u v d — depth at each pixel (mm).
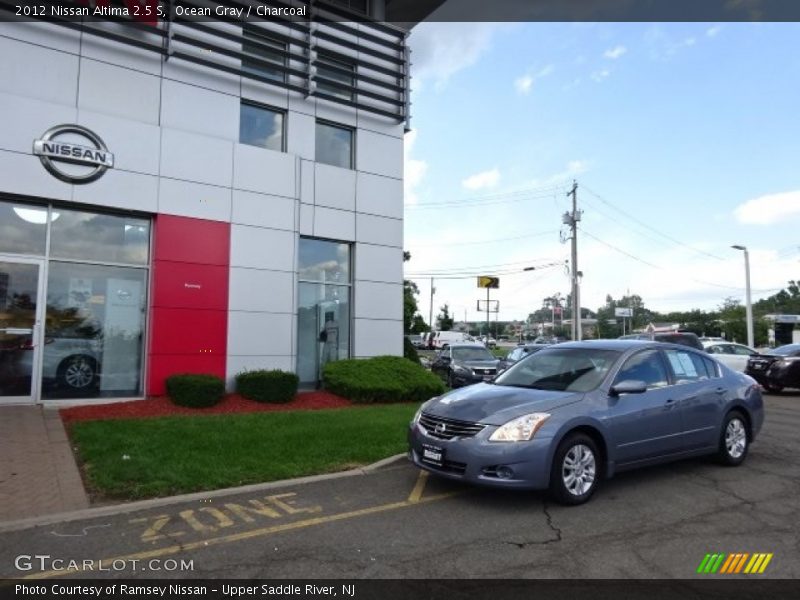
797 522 5598
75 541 5051
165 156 12430
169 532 5281
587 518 5707
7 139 10820
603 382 6715
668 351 7617
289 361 13805
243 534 5246
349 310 15312
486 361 18766
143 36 12445
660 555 4785
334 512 5887
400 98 16203
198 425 9422
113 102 12023
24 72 11156
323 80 14539
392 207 15922
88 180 11523
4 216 11031
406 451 8258
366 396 13023
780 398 17219
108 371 11883
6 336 10914
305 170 14508
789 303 95812
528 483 5812
